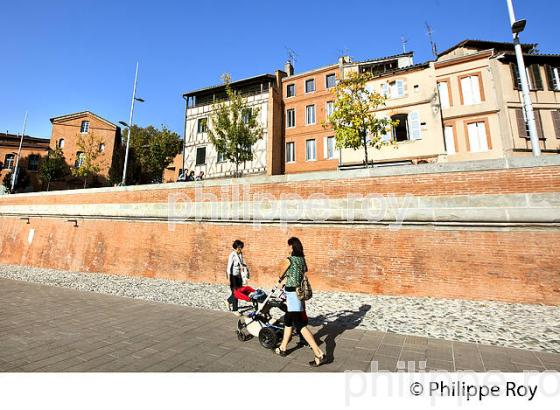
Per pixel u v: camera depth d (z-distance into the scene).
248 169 26.45
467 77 19.94
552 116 18.78
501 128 18.67
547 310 6.64
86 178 35.16
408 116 19.06
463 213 7.96
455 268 7.93
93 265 14.87
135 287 11.16
